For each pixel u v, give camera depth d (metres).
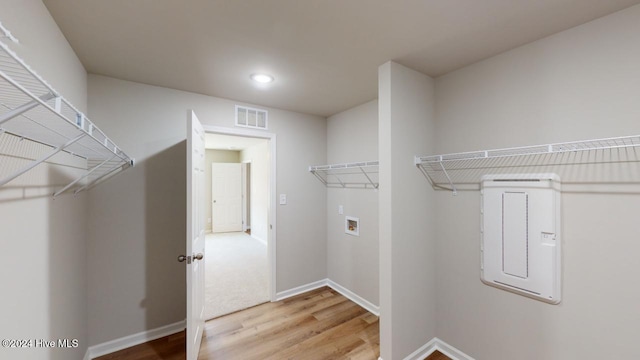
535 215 1.61
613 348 1.35
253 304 2.93
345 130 3.18
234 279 3.65
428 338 2.12
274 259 3.05
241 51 1.76
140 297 2.22
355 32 1.55
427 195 2.12
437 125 2.18
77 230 1.79
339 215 3.28
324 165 3.39
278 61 1.91
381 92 1.96
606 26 1.38
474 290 1.93
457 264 2.04
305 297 3.12
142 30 1.51
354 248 3.05
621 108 1.34
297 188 3.24
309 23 1.46
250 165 7.11
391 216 1.87
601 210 1.39
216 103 2.66
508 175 1.74
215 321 2.58
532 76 1.64
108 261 2.09
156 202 2.29
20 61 0.58
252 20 1.43
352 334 2.37
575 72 1.48
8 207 1.02
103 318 2.07
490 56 1.84
